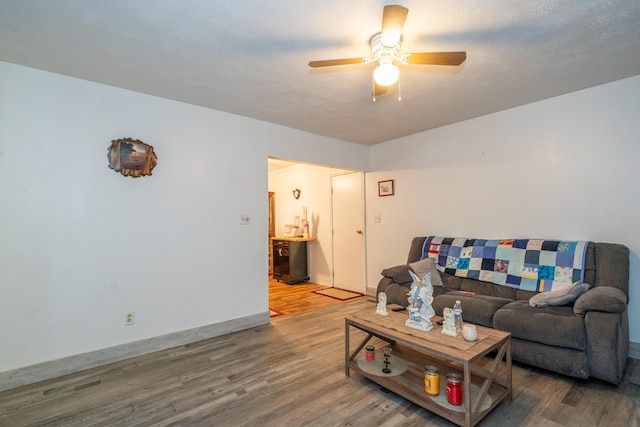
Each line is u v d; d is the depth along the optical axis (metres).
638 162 2.59
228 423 1.80
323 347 2.87
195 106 3.15
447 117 3.59
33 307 2.35
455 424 1.77
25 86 2.36
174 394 2.11
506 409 1.89
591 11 1.77
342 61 1.92
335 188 5.46
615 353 2.00
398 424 1.79
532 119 3.17
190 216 3.10
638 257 2.59
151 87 2.74
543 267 2.84
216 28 1.90
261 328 3.40
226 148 3.35
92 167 2.61
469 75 2.55
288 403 1.99
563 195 2.99
